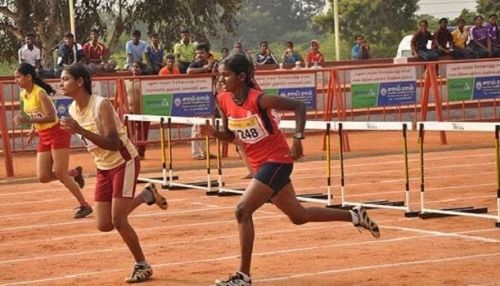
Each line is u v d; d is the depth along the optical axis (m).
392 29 65.12
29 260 13.30
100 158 11.48
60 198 19.92
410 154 26.28
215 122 18.98
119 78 25.39
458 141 28.78
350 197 18.52
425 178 21.27
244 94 10.59
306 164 24.77
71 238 14.93
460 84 28.28
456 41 34.19
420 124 15.32
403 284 10.95
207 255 13.09
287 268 12.01
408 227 14.83
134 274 11.54
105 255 13.39
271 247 13.47
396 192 19.14
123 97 25.42
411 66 27.61
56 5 48.44
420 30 34.03
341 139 16.56
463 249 12.94
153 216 16.73
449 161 24.47
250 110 10.57
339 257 12.62
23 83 15.91
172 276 11.77
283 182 10.73
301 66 34.81
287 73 26.33
